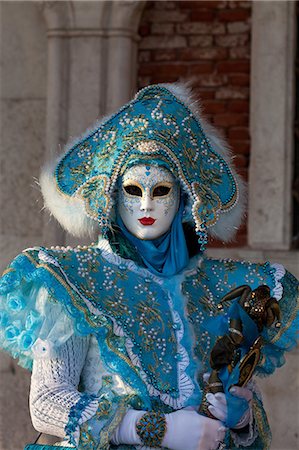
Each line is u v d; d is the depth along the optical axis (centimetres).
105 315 317
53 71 607
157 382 318
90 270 327
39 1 612
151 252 336
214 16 655
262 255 594
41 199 609
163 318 327
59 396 309
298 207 611
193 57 654
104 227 331
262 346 341
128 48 606
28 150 623
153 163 328
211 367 315
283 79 597
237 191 346
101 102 605
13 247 623
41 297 318
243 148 648
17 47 621
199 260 349
